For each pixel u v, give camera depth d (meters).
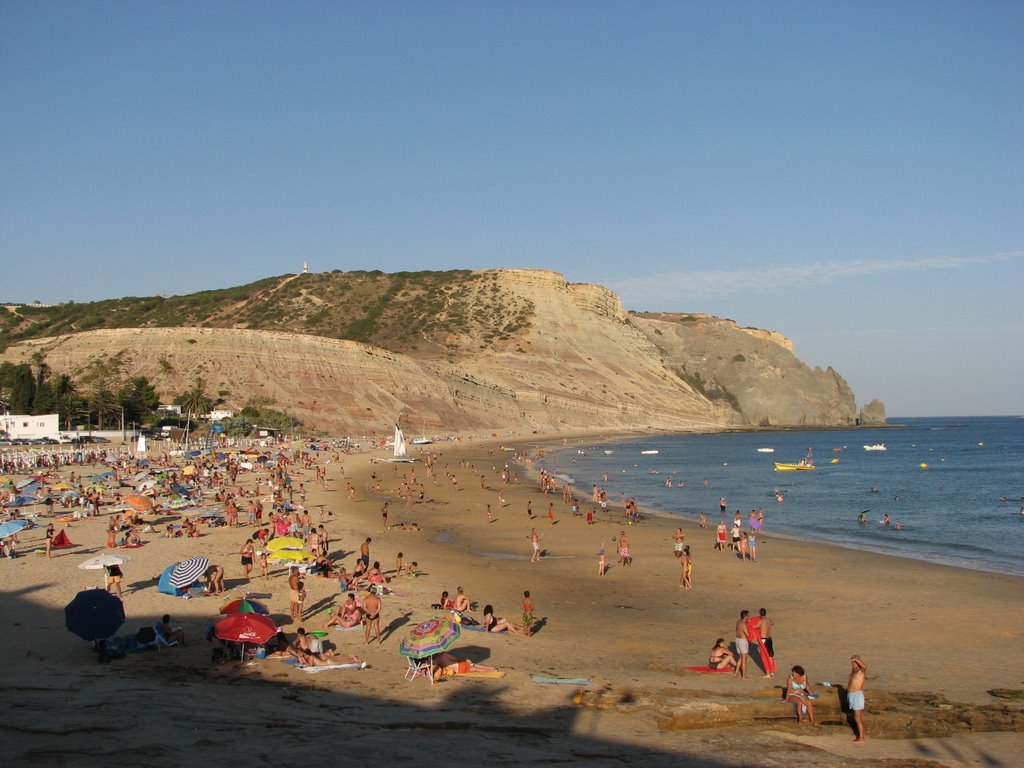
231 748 12.20
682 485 79.00
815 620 25.86
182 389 133.00
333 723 14.38
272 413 129.00
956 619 25.89
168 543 36.84
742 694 17.34
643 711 16.34
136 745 11.83
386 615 24.84
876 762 14.20
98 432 114.31
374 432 141.75
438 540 42.41
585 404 195.62
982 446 163.12
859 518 53.12
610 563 36.06
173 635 20.66
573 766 13.02
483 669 19.20
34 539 37.47
